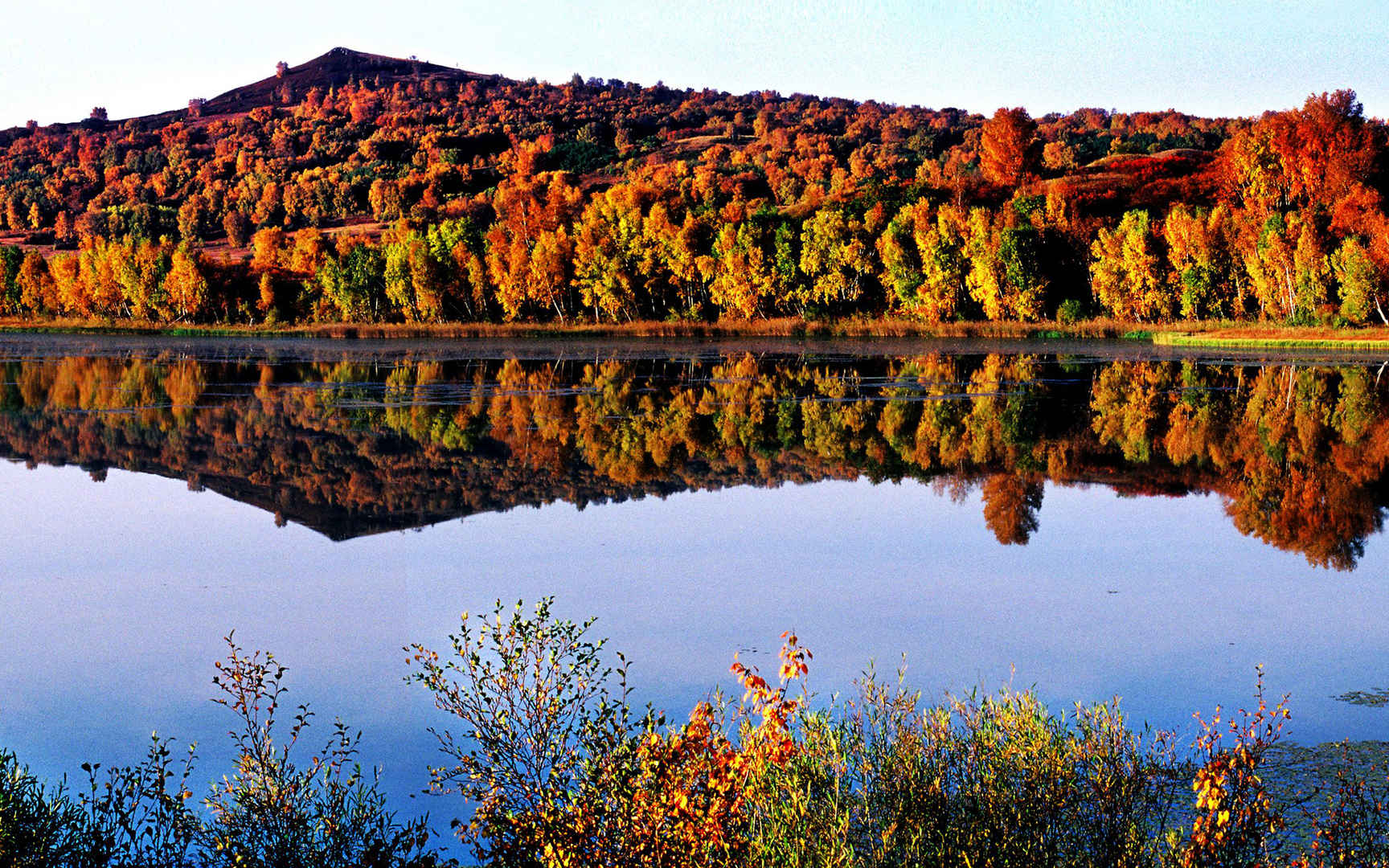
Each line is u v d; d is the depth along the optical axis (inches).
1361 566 559.8
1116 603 484.1
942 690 363.9
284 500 751.1
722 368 1834.4
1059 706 349.4
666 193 5251.0
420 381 1615.4
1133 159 4411.9
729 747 214.7
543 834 204.1
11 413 1207.6
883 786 257.6
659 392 1427.2
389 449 959.6
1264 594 503.8
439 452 946.1
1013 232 2859.3
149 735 331.3
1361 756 302.7
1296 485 794.2
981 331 2800.2
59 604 494.0
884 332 2886.3
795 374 1705.2
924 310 2999.5
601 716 214.1
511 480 818.8
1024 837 230.7
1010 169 4052.7
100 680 383.9
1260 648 419.2
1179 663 399.5
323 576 532.7
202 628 446.0
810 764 266.5
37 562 582.6
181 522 682.8
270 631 435.8
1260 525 665.0
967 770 258.1
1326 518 684.7
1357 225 2620.6
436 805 268.5
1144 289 2792.8
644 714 325.1
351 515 698.2
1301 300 2539.4
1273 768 294.4
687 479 818.8
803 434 1037.2
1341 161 3321.9
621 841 205.5
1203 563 569.0
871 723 297.7
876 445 973.2
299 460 908.6
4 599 505.0
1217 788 217.3
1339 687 372.5
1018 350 2268.7
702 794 209.3
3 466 891.4
